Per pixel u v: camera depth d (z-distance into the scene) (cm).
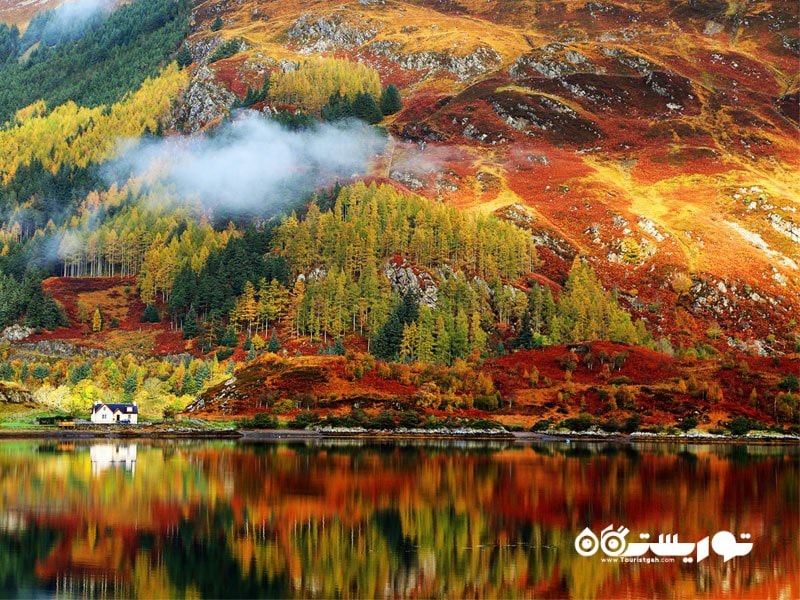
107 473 11156
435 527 8456
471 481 10912
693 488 10750
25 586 6431
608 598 6594
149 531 8038
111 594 6297
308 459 12812
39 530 7981
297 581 6694
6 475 10862
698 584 7000
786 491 10662
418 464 12369
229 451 13862
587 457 13450
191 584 6556
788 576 7262
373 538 8000
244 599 6269
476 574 7006
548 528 8519
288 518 8694
